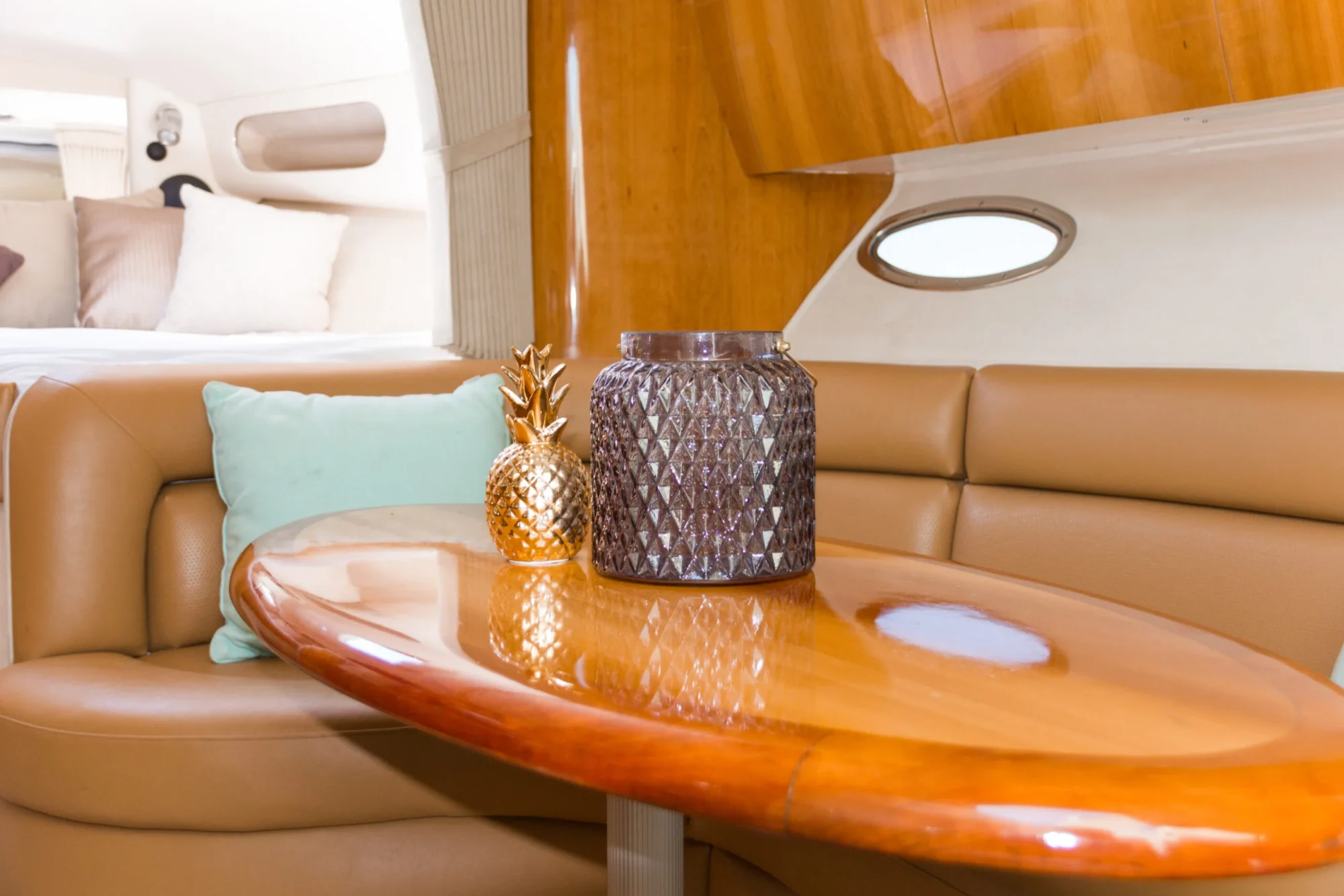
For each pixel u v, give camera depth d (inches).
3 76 119.7
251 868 56.4
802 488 41.1
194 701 56.9
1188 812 20.4
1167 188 79.0
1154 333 71.8
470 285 91.9
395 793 56.2
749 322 98.7
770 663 30.2
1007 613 36.2
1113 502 65.4
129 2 113.6
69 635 65.4
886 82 85.4
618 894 38.0
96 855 56.7
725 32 93.0
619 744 24.8
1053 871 20.2
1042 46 76.3
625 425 39.9
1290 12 65.4
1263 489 58.3
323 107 120.5
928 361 82.4
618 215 93.9
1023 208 86.2
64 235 120.4
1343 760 22.6
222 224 116.6
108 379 70.1
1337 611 54.3
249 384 73.5
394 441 69.7
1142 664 30.2
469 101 90.2
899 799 21.4
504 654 31.2
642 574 40.2
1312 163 72.8
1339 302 64.9
